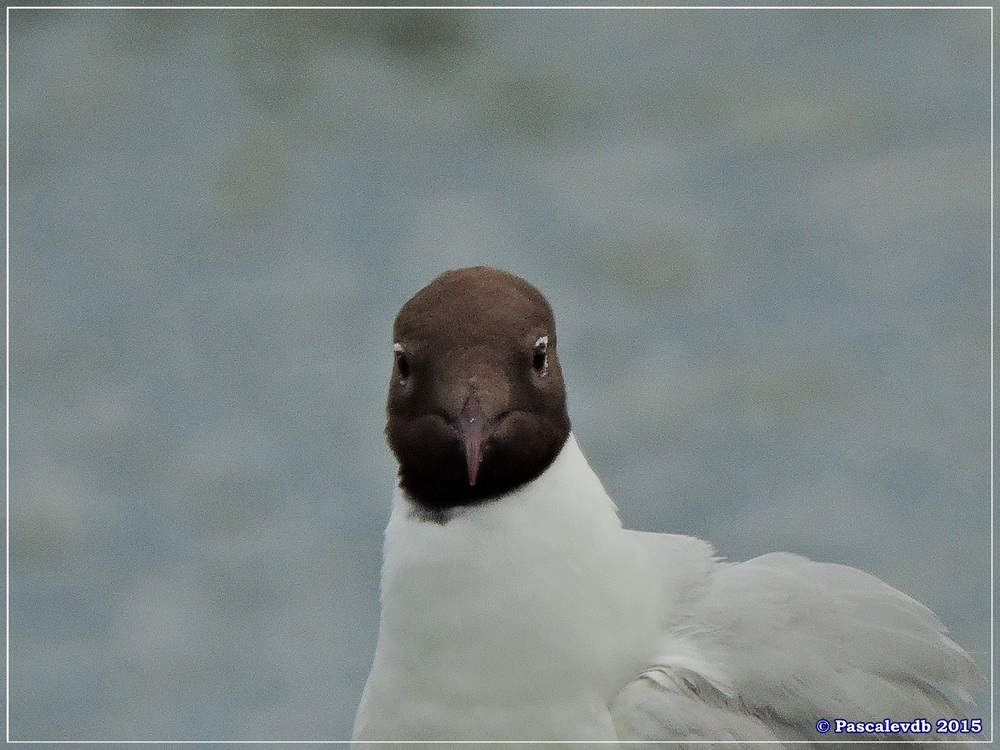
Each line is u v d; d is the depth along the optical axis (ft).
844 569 22.79
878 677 21.40
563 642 20.90
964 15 77.05
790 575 22.44
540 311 21.86
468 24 76.43
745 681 21.20
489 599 20.89
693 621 21.80
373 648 46.65
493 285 21.86
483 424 20.53
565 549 21.03
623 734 20.97
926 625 22.11
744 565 22.88
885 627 21.80
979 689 22.13
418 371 21.39
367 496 51.93
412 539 21.30
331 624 47.50
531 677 20.89
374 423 54.80
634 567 21.72
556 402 21.47
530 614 20.86
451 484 21.13
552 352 21.85
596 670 21.03
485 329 21.35
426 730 21.20
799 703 21.11
